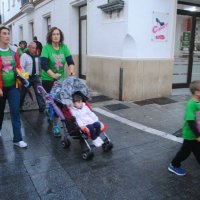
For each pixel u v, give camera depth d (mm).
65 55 5289
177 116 6480
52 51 5102
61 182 3541
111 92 8359
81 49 11438
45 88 5461
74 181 3562
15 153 4410
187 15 9086
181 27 9086
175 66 9305
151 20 7750
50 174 3742
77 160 4172
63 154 4387
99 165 4008
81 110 4355
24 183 3514
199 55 9750
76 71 11648
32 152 4457
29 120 6230
